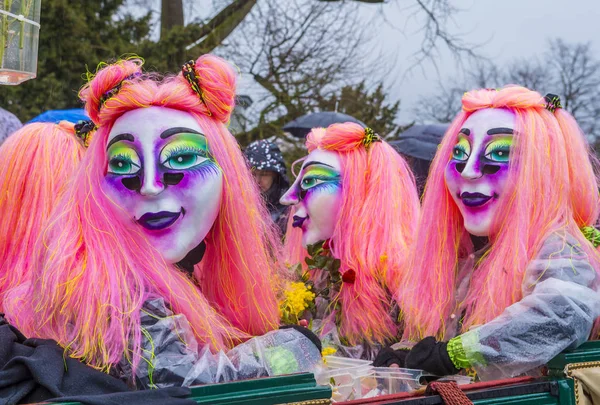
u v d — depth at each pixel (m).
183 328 1.80
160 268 1.87
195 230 1.93
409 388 2.20
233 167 2.02
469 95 2.61
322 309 2.84
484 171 2.47
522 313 2.16
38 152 2.19
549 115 2.51
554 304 2.14
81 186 1.90
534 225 2.39
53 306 1.77
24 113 7.25
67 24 7.40
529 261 2.35
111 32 7.75
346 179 2.96
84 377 1.62
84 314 1.74
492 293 2.39
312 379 1.71
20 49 2.06
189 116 1.96
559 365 2.12
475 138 2.50
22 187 2.16
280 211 4.17
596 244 2.43
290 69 8.64
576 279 2.22
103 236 1.84
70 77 7.47
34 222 2.13
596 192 2.54
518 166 2.43
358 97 9.04
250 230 2.06
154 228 1.89
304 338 1.98
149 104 1.93
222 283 2.08
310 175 3.00
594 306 2.17
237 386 1.62
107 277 1.78
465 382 2.22
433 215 2.67
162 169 1.89
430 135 6.96
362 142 3.02
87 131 2.28
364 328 2.78
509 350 2.14
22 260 2.11
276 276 2.45
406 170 3.12
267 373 1.85
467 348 2.17
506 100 2.51
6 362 1.64
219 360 1.80
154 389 1.57
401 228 2.94
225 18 8.27
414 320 2.65
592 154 2.75
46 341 1.70
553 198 2.41
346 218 2.92
